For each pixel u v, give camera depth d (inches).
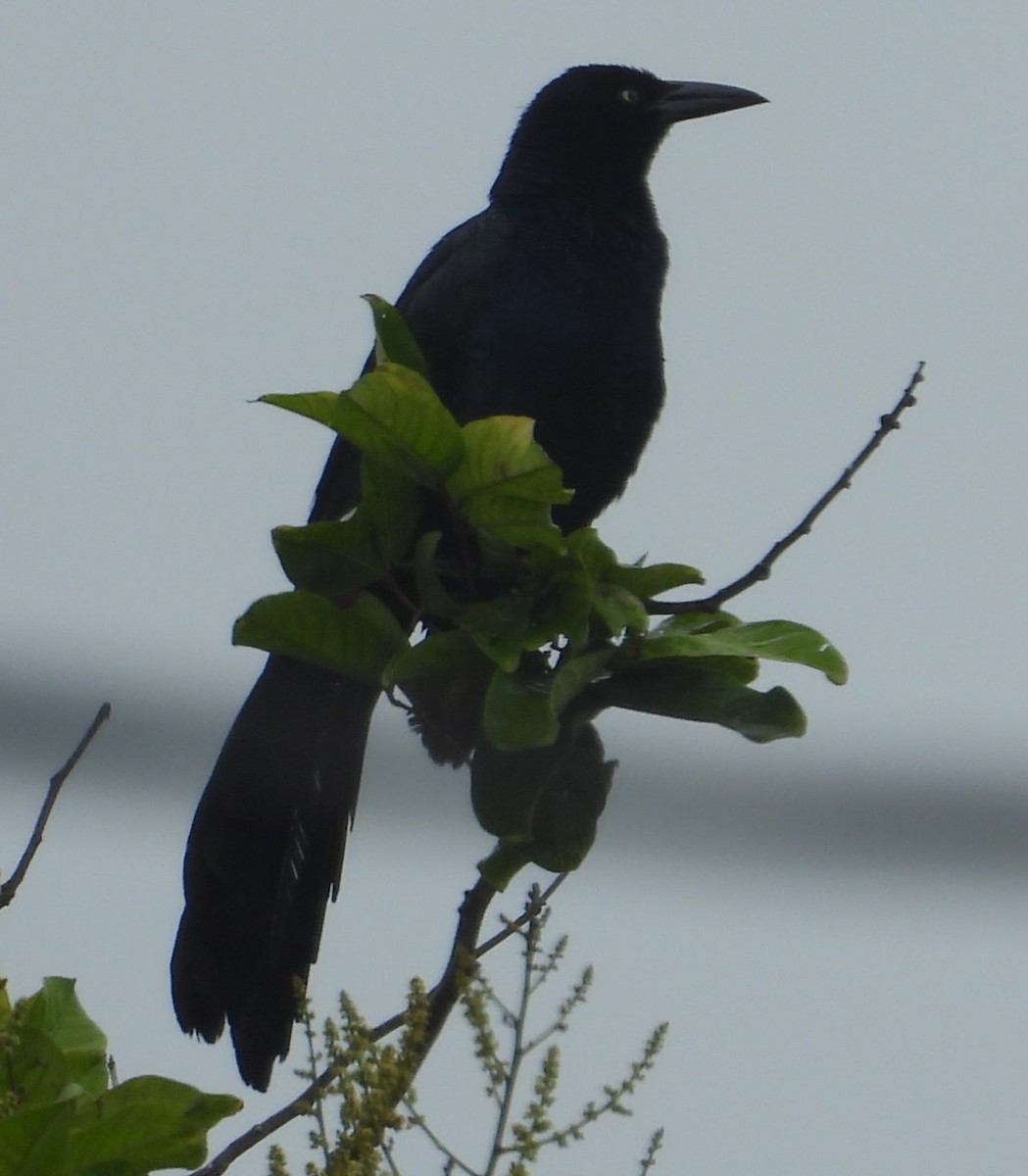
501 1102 276.2
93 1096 279.7
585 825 327.0
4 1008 279.7
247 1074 393.7
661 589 335.9
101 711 304.0
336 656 333.7
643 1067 280.2
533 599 336.2
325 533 332.2
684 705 326.3
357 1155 266.7
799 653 331.3
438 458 327.3
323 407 322.0
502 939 315.9
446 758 342.6
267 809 409.4
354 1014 275.1
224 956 401.4
